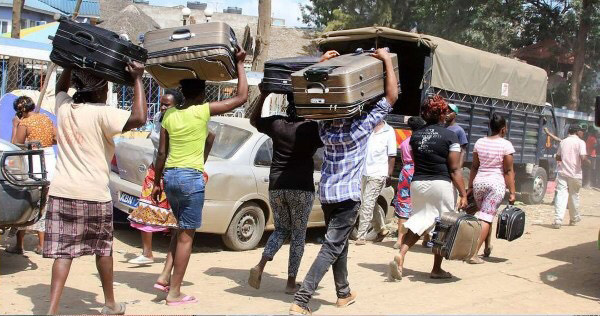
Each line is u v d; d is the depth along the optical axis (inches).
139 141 358.9
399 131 466.3
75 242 200.5
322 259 223.9
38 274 275.9
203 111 226.7
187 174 225.9
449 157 284.5
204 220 327.9
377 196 378.3
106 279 211.8
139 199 325.7
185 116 226.4
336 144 225.6
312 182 246.2
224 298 245.8
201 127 227.5
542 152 686.5
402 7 1171.9
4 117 396.8
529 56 1084.5
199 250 347.3
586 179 840.9
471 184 334.0
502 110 580.1
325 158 230.1
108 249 209.5
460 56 506.3
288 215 249.8
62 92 209.3
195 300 236.7
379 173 373.7
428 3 1125.1
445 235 285.3
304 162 244.8
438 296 260.7
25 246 331.9
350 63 219.6
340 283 238.7
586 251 374.9
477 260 330.6
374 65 221.8
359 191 227.5
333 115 214.7
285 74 240.2
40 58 485.1
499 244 395.9
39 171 301.4
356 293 255.1
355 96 211.6
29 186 257.9
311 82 212.1
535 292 273.4
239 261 321.7
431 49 472.4
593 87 1121.4
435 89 486.3
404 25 1181.1
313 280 221.6
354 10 1236.5
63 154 200.7
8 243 330.6
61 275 198.5
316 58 243.1
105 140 202.1
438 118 289.9
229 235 341.1
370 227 399.5
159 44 217.5
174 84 235.3
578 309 246.7
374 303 246.2
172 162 228.1
